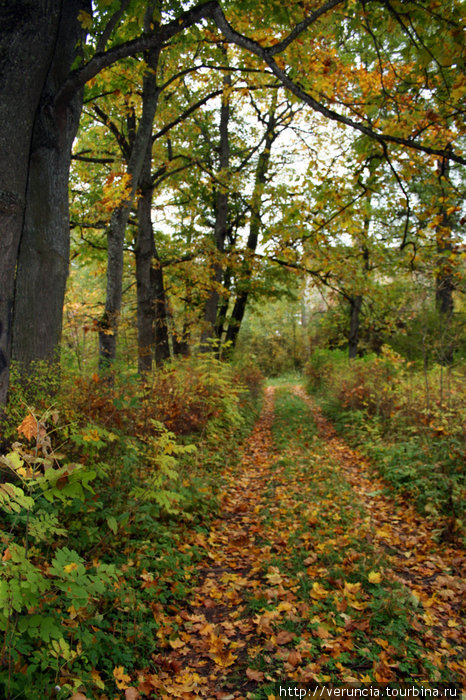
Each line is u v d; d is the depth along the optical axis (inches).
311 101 182.4
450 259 286.0
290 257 400.2
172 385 303.9
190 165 436.8
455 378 356.2
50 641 96.7
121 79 275.7
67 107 161.8
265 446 405.1
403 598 136.5
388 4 178.4
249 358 770.8
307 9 195.2
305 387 1011.9
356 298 671.8
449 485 215.9
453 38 168.6
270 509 228.7
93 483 164.2
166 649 119.1
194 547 176.1
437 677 104.1
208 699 101.0
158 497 155.3
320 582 152.0
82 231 477.7
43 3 131.6
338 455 357.1
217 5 162.9
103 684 92.7
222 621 133.4
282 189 437.1
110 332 288.4
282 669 108.7
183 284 541.6
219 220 559.2
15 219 131.5
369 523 208.1
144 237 395.2
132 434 203.5
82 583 85.7
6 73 128.6
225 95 444.5
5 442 135.1
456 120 208.8
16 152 131.1
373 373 474.9
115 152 452.1
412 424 322.0
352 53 333.4
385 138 189.2
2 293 129.9
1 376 131.4
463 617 133.8
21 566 80.9
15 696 80.6
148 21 258.4
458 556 173.8
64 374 179.0
